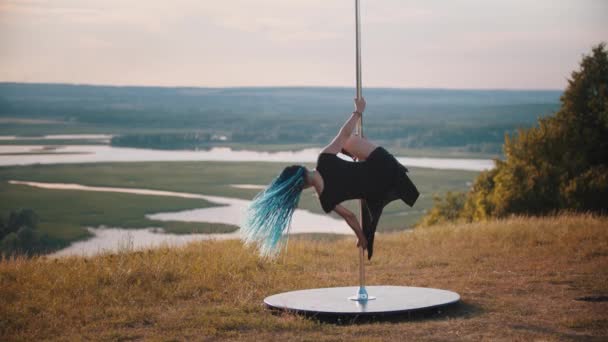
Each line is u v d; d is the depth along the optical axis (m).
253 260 11.50
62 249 56.56
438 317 7.53
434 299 7.96
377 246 14.34
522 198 31.58
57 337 6.91
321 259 12.44
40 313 7.94
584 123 33.91
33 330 7.19
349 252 13.43
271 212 6.93
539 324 7.09
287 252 12.71
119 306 8.28
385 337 6.68
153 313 7.95
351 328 7.07
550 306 7.98
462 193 48.81
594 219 17.70
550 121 34.84
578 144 33.19
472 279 9.93
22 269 10.58
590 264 11.07
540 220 17.55
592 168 31.45
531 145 33.59
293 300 8.12
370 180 7.09
